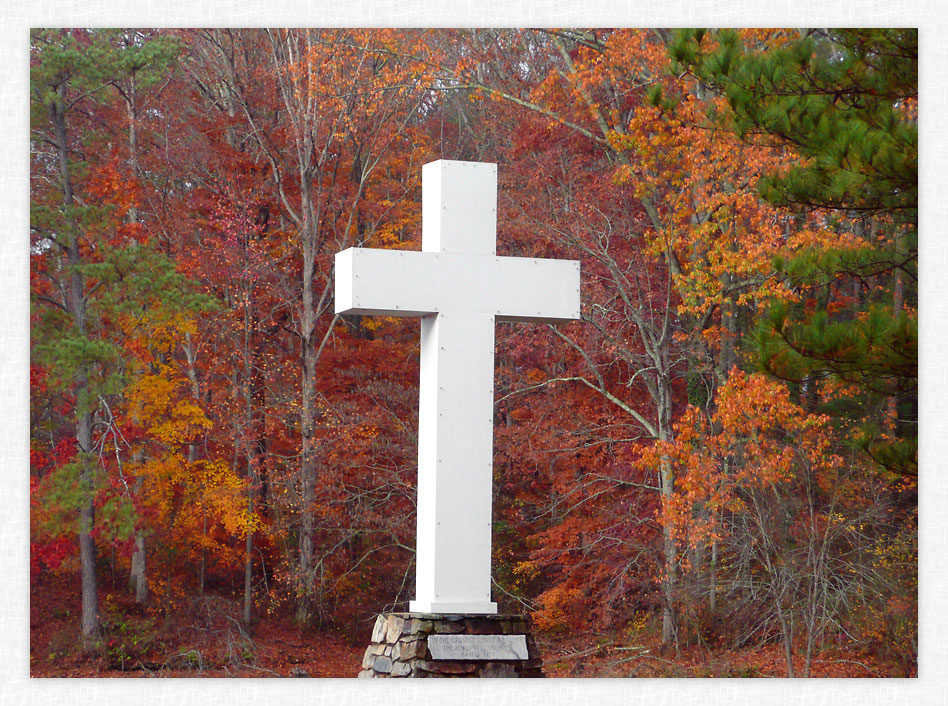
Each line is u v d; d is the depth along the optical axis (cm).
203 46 1741
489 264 502
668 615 1241
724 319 1336
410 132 1819
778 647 1155
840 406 1018
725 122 752
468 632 478
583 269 1418
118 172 1595
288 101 1711
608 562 1421
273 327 1786
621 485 1478
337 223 1808
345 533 1590
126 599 1622
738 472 1129
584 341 1436
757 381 1009
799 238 1048
